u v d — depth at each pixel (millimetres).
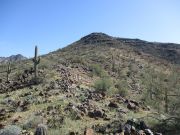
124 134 12578
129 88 34250
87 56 60719
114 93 27062
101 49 73062
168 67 63719
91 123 15180
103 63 53188
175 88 28250
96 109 17531
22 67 45219
